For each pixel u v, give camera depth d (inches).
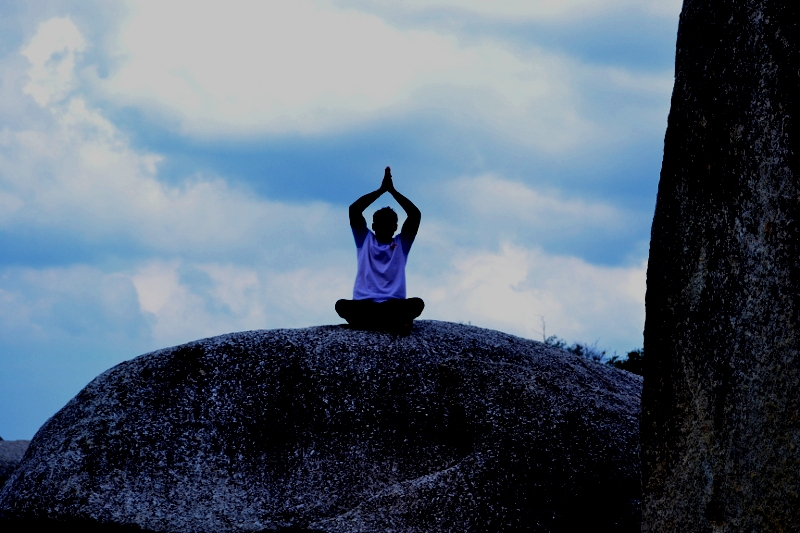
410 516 236.5
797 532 150.5
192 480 250.8
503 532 233.6
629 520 241.0
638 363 569.9
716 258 170.4
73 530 245.4
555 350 314.0
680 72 184.9
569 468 248.1
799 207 156.5
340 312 295.6
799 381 152.5
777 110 162.4
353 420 262.5
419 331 295.1
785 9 163.5
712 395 167.6
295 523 242.2
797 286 154.9
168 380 271.7
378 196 306.5
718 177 172.2
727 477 162.7
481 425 258.8
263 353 276.5
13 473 271.0
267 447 258.2
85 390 277.0
